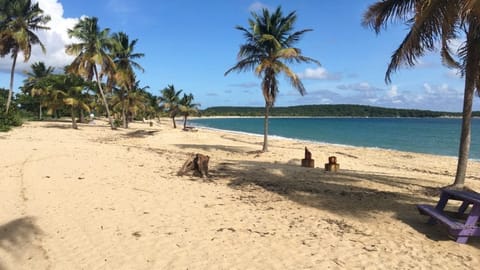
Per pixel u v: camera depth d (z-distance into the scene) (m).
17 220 6.02
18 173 9.64
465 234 5.41
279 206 7.69
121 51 38.16
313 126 84.81
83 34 34.78
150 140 27.00
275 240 5.52
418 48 7.58
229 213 6.96
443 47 8.77
